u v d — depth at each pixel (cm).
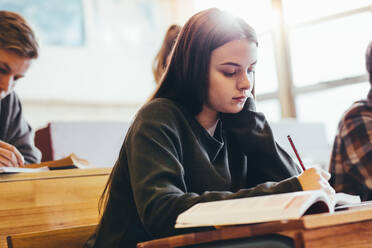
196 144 113
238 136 127
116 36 751
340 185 178
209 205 78
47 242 120
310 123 488
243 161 130
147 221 90
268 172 131
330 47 608
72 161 164
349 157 177
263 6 670
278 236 67
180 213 85
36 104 671
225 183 117
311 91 626
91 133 288
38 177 153
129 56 754
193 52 112
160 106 111
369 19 575
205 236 72
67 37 711
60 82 692
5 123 205
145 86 760
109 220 109
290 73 641
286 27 643
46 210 152
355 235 67
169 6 798
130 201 110
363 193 172
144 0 780
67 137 279
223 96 111
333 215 65
